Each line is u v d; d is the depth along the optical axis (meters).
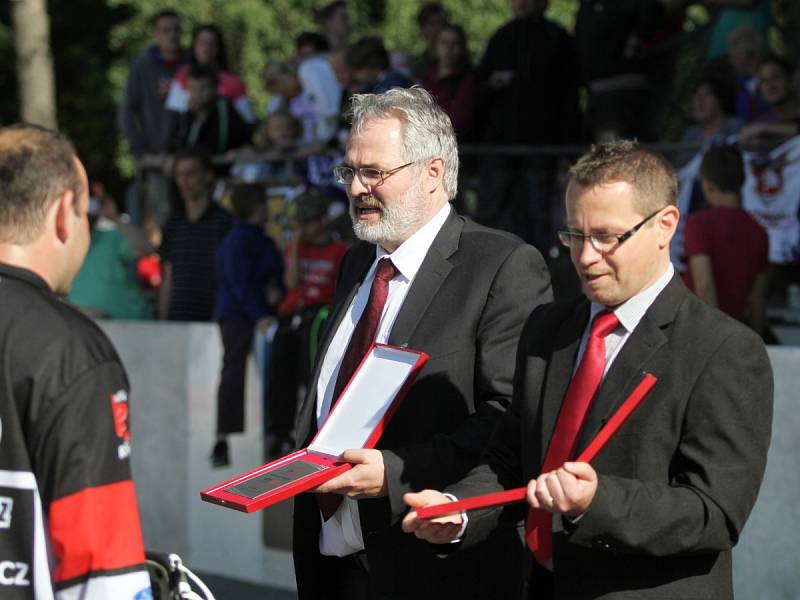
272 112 19.53
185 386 14.44
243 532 13.93
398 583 7.02
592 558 5.68
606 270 5.62
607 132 15.23
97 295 16.55
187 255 15.85
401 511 6.49
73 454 4.98
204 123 18.48
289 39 35.88
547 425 5.89
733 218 11.54
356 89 15.97
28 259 5.32
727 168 11.55
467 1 35.12
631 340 5.70
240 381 13.96
